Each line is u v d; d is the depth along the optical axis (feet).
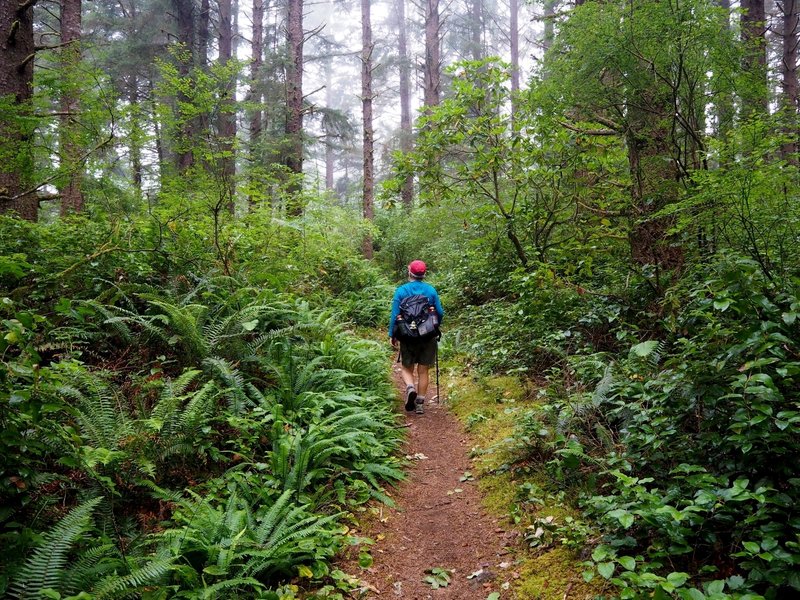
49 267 18.89
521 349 22.52
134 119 23.84
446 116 23.77
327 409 16.98
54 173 22.11
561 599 9.59
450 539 12.48
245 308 18.69
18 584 7.98
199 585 9.50
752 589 8.11
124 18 73.72
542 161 23.12
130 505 11.53
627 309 19.45
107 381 14.46
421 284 20.85
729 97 19.52
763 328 10.18
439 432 19.01
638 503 9.73
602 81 20.75
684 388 11.09
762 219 13.75
